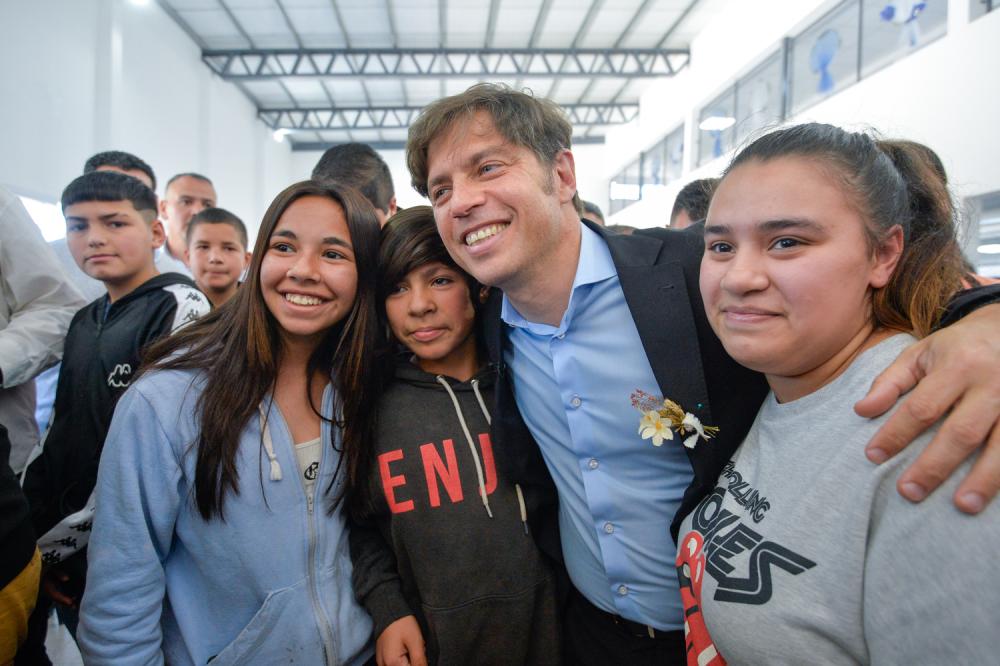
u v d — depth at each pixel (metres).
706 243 0.75
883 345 0.66
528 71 8.87
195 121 7.89
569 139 1.03
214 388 1.01
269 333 1.06
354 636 1.07
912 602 0.53
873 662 0.58
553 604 1.17
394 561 1.16
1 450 0.89
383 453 1.14
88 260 1.51
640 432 0.96
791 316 0.65
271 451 1.03
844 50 5.30
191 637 1.02
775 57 6.38
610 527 1.06
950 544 0.51
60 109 4.96
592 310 1.03
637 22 7.90
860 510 0.59
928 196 0.73
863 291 0.66
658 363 0.96
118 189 1.54
